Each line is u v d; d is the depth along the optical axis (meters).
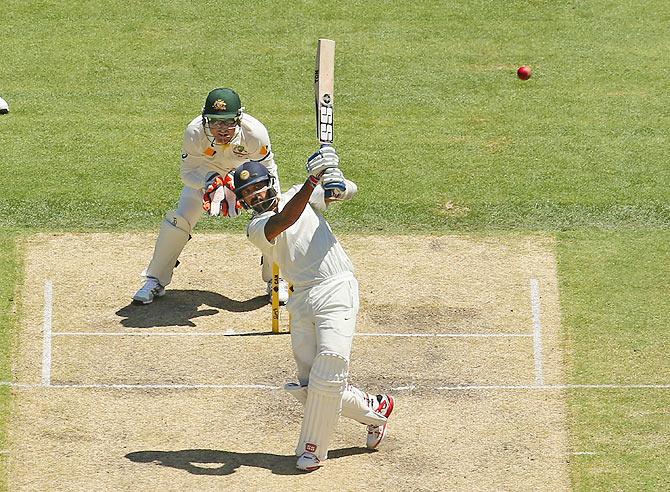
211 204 36.38
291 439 31.53
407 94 53.09
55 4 59.94
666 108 52.06
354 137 49.94
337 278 29.47
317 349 29.44
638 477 29.66
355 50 56.19
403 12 59.34
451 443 31.22
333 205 45.19
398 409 32.88
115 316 37.78
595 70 54.91
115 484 29.41
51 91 53.19
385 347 36.06
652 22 58.66
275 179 37.34
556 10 59.56
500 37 57.38
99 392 33.62
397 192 46.16
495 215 44.53
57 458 30.50
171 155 48.72
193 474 29.81
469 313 37.91
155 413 32.66
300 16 59.00
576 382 34.09
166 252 38.50
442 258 41.28
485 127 50.75
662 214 44.38
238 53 55.97
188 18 58.81
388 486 29.31
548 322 37.28
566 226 43.66
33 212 44.56
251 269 40.97
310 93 53.00
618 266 40.53
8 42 56.88
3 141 49.50
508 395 33.50
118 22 58.50
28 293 38.88
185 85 53.66
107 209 44.91
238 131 36.59
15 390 33.56
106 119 51.19
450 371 34.78
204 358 35.47
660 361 35.03
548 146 49.34
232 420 32.38
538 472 29.92
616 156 48.53
